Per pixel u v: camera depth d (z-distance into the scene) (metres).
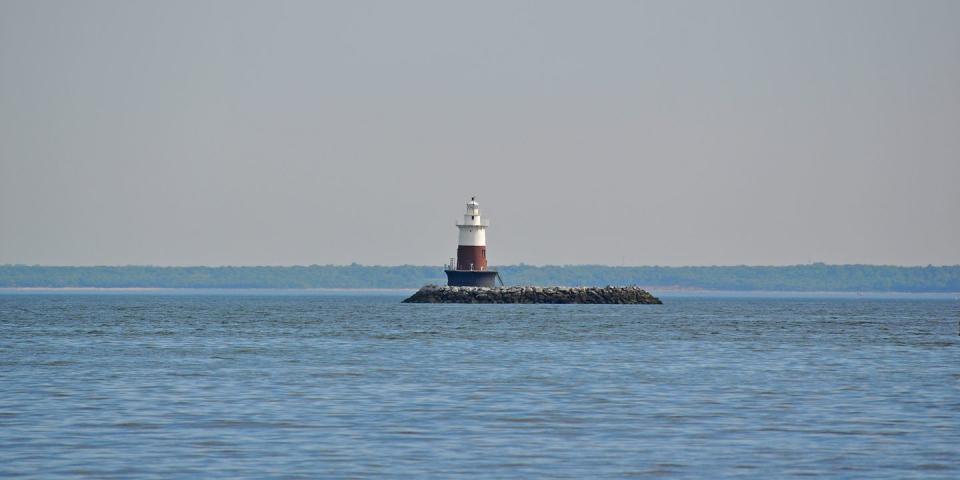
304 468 121.19
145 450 131.12
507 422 154.62
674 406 172.38
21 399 176.88
